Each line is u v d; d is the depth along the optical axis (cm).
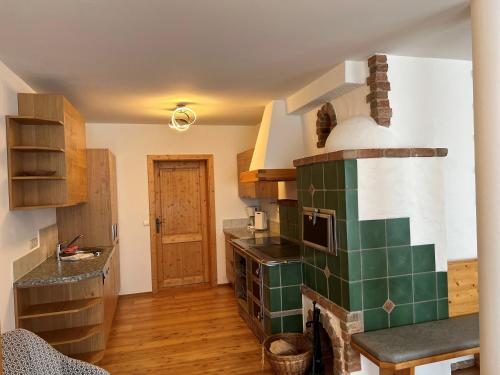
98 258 358
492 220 141
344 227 246
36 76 288
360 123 268
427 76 281
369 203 247
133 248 524
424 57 279
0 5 176
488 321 142
